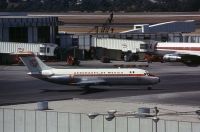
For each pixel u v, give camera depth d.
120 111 131.50
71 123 97.75
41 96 170.88
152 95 171.12
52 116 99.19
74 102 149.38
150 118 94.25
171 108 138.50
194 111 130.25
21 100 161.75
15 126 101.19
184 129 90.62
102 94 173.88
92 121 96.19
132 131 93.88
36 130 100.06
